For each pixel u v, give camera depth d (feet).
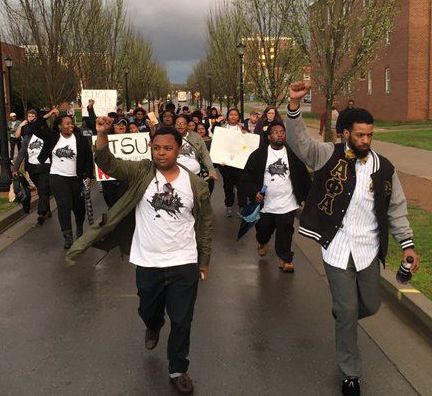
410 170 52.26
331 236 13.41
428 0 119.65
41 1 67.10
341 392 13.73
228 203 37.40
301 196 23.80
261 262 25.86
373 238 13.51
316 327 17.95
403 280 13.75
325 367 15.11
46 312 19.47
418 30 120.78
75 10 73.10
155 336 15.75
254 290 21.77
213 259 26.50
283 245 24.03
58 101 70.03
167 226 13.46
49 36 67.77
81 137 28.55
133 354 15.93
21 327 18.10
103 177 30.58
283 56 65.72
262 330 17.71
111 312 19.35
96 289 21.98
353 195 13.21
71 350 16.26
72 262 13.89
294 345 16.55
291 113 13.23
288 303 20.25
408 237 13.51
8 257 27.04
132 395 13.64
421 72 122.01
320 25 42.19
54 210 39.70
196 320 18.58
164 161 13.38
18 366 15.26
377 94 136.05
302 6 45.21
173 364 13.84
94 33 95.45
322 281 22.89
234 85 109.19
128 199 13.74
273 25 64.69
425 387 13.99
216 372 14.83
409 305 18.30
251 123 51.19
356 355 13.65
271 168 23.66
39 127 34.86
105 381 14.35
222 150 36.01
